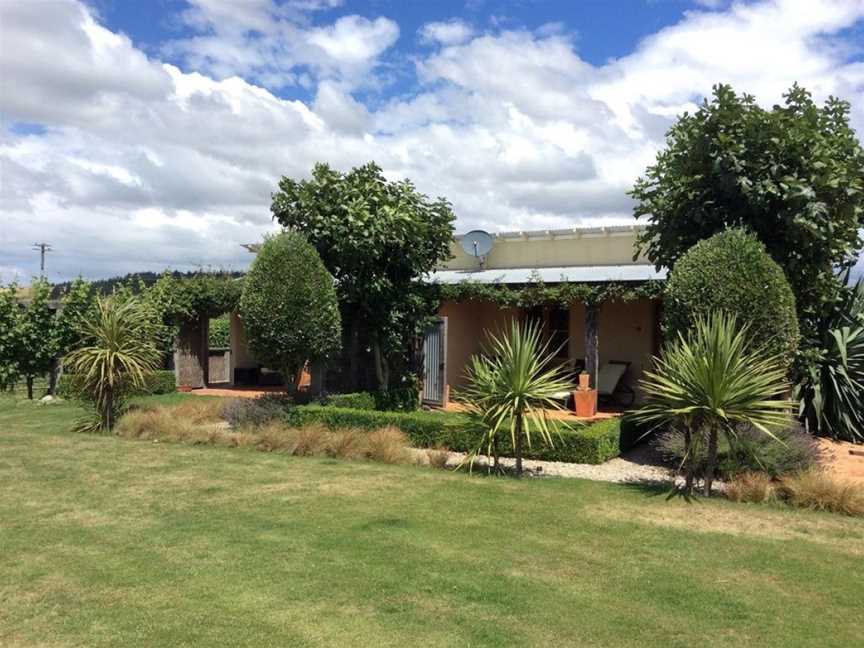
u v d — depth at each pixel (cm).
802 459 822
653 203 1105
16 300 1766
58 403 1708
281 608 450
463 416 983
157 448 1052
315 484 807
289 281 1188
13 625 426
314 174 1326
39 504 714
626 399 1684
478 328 1886
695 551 572
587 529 632
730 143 981
